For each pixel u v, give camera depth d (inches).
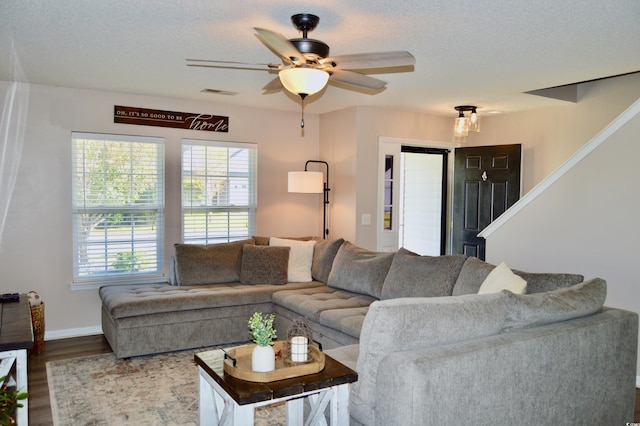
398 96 192.9
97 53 135.6
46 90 178.9
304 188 208.1
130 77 164.9
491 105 213.5
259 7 100.0
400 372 77.0
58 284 184.7
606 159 147.1
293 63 102.0
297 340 91.3
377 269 165.2
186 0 96.5
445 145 244.4
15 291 177.6
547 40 120.5
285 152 233.0
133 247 199.2
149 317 160.1
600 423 102.7
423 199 263.7
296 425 101.0
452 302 88.3
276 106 219.9
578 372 97.1
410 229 268.5
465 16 103.9
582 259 153.5
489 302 90.9
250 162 224.8
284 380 83.9
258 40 122.6
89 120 186.9
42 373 148.6
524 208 170.1
